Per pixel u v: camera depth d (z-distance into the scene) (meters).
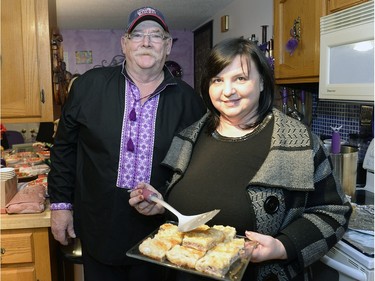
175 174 1.17
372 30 1.26
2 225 1.43
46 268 1.51
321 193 1.06
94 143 1.30
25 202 1.48
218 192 1.05
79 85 1.36
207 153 1.13
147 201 1.12
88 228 1.33
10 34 1.89
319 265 1.38
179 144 1.22
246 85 1.03
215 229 0.96
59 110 2.34
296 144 1.03
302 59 1.83
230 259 0.86
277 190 1.01
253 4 2.92
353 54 1.39
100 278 1.35
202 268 0.85
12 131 3.31
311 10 1.73
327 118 2.20
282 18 2.07
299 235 0.98
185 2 3.41
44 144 2.79
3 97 1.91
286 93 2.26
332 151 1.69
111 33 5.05
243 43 1.05
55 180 1.43
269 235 1.02
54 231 1.43
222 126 1.16
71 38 5.01
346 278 1.25
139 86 1.34
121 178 1.28
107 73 1.38
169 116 1.33
